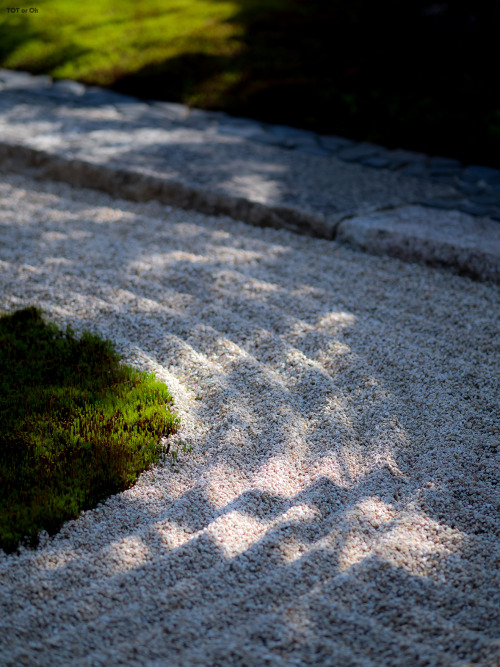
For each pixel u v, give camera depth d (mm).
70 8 9344
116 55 7855
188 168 5398
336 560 2258
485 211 4801
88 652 1914
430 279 4250
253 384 3199
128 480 2639
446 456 2766
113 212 5051
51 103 6863
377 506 2518
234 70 7328
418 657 1847
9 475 2588
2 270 4137
